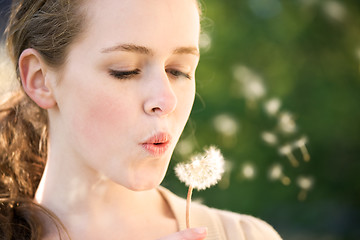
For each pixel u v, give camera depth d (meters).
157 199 1.30
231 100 3.54
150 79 1.05
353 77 3.84
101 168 1.08
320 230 3.80
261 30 3.78
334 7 2.72
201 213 1.33
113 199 1.20
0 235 1.19
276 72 3.75
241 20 3.77
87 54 1.04
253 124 3.52
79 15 1.05
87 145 1.07
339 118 3.88
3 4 1.34
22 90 1.24
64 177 1.19
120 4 1.02
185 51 1.07
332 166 3.95
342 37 3.81
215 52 3.63
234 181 3.63
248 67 3.66
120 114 1.04
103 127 1.05
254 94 2.39
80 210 1.19
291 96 3.74
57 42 1.08
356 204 4.06
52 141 1.20
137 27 1.02
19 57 1.16
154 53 1.03
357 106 3.86
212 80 3.59
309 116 3.83
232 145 3.53
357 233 3.77
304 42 3.83
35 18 1.13
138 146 1.05
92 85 1.04
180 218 1.27
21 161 1.35
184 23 1.05
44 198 1.22
